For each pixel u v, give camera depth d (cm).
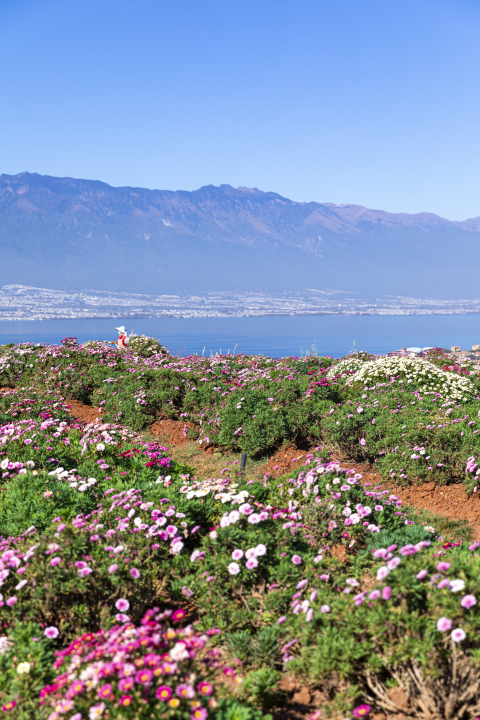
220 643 388
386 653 317
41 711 296
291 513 504
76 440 812
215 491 602
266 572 442
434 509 691
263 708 327
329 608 356
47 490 565
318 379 1178
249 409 999
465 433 798
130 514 493
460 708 299
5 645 352
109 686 258
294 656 357
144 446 837
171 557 477
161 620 376
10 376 1432
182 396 1227
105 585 404
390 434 841
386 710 313
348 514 517
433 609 325
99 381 1352
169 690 258
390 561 336
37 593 378
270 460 884
